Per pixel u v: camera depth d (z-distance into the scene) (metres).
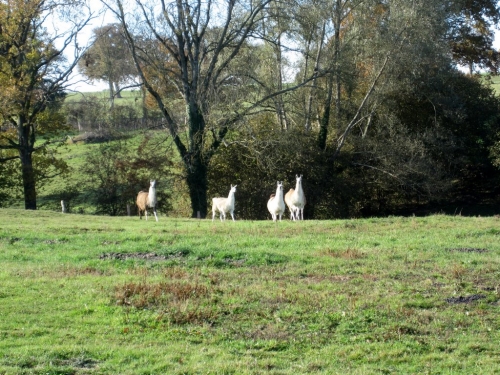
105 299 12.16
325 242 18.61
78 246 18.88
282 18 37.81
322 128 42.50
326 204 42.47
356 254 16.34
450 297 12.56
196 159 39.72
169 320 11.05
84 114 49.50
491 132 46.31
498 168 46.31
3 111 41.38
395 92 43.84
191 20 37.84
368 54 40.56
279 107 40.84
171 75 43.72
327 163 42.38
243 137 40.94
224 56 42.16
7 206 48.69
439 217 23.97
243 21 39.28
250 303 12.11
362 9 40.38
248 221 25.41
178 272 14.48
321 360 9.41
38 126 46.25
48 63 45.22
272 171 39.97
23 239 20.50
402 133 42.38
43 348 9.45
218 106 37.50
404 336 10.56
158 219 29.77
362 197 44.44
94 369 8.70
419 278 13.99
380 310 11.69
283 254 16.44
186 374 8.65
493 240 18.88
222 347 9.95
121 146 47.44
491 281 13.63
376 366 9.23
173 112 45.44
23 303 11.95
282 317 11.36
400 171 41.06
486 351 9.94
